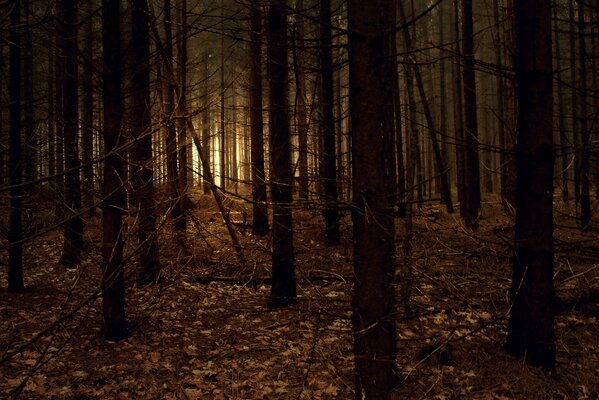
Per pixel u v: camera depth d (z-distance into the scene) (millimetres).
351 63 3369
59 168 8594
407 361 6398
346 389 6008
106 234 6660
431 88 26484
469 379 5973
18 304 8930
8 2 2225
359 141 3322
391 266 4648
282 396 5934
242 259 6129
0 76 5039
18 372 6297
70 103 10641
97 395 5863
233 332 7949
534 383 5781
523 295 6086
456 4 17078
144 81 8398
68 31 6641
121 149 2234
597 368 6219
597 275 8477
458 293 6062
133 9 8984
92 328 7906
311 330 7641
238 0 6102
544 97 5797
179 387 6160
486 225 14141
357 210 3240
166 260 9648
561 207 14867
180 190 6480
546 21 5746
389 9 5457
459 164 19453
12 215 9227
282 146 8219
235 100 29500
